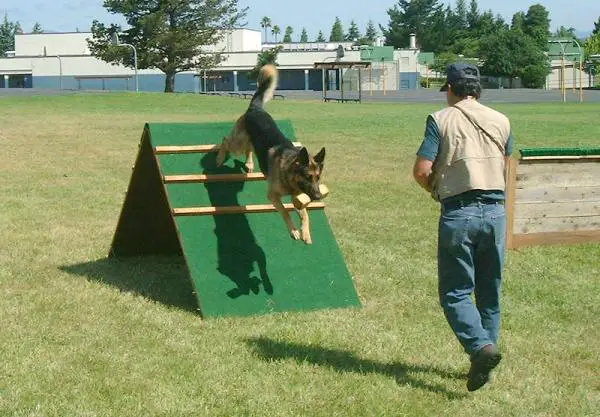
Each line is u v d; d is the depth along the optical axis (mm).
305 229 6715
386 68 71188
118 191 13242
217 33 59469
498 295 4953
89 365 5312
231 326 6230
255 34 86312
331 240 7219
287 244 7043
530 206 9406
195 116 30094
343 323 6363
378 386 5074
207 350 5672
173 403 4723
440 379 5254
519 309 6965
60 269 8109
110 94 41031
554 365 5598
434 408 4785
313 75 76500
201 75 71312
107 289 7316
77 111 30797
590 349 5953
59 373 5148
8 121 24922
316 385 5074
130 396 4812
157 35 54406
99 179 14508
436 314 6750
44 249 8977
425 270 8273
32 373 5137
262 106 7488
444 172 4742
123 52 54500
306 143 20500
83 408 4625
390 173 15352
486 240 4746
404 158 17609
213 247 6844
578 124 26609
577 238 9680
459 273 4785
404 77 84062
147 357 5500
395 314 6703
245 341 5879
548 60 82250
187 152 7484
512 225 9352
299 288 6793
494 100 48219
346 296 6883
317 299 6777
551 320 6699
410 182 14305
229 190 7340
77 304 6801
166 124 7699
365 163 16734
